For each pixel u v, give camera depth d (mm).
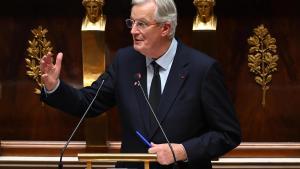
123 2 10969
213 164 10680
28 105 11117
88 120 10656
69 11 11062
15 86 11094
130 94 7363
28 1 10992
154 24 6977
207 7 10375
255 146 10961
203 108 7156
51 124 11141
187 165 7047
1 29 11047
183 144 6809
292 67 10969
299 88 10969
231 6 10938
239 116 11023
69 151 10938
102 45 10578
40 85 11055
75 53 11070
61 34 11070
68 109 7426
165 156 6484
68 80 11055
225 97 7289
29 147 11039
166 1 7016
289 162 10719
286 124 11016
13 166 10820
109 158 6309
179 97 7141
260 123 11023
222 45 11008
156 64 7328
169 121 7082
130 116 7258
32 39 11047
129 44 11023
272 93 11000
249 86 11016
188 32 10992
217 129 7129
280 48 10969
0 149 10984
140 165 7133
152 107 7191
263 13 10953
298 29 10961
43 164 10812
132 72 7480
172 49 7355
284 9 10930
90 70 10617
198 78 7176
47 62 7160
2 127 11133
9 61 11070
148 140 7082
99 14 10602
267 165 10742
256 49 10961
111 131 11102
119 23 11016
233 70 11016
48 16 11055
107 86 7676
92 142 10758
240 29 10992
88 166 6312
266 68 10961
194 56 7328
